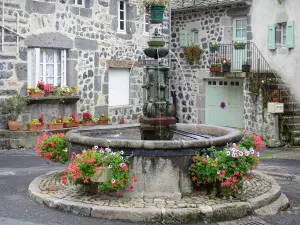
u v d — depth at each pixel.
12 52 11.77
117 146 6.07
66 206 5.82
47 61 12.94
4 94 11.66
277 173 8.92
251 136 7.25
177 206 5.72
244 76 14.23
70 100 13.20
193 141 6.11
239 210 5.80
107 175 5.83
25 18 12.02
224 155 6.01
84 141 6.35
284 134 13.14
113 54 14.73
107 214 5.57
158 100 7.28
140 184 6.09
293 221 5.74
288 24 13.88
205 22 16.39
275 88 13.70
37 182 7.04
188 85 17.09
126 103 15.50
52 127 12.18
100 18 14.23
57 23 12.88
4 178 7.90
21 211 5.86
